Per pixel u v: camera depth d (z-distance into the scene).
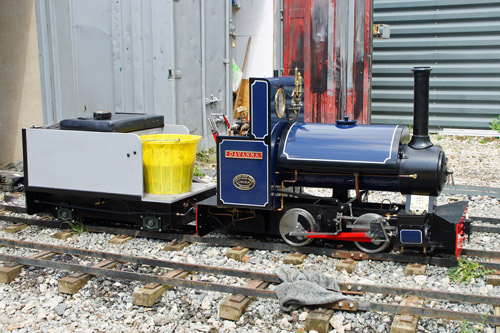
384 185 4.71
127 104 8.73
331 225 4.86
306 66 9.58
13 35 8.89
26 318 4.09
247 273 4.47
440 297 3.95
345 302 3.89
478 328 3.62
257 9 10.77
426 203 4.54
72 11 8.73
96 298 4.36
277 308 4.06
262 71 10.93
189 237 5.37
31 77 8.95
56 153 5.46
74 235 5.70
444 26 10.89
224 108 10.09
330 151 4.64
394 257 4.71
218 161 4.88
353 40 9.25
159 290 4.30
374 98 11.66
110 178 5.24
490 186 7.47
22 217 6.28
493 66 10.69
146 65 8.57
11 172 7.87
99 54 8.75
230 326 3.86
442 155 4.45
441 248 4.58
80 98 8.91
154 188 5.30
